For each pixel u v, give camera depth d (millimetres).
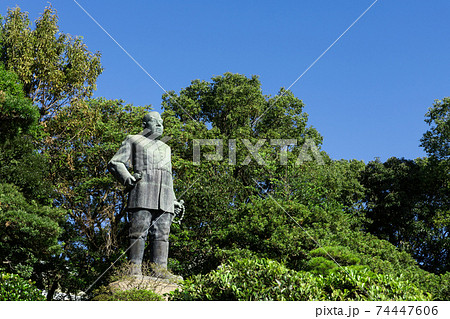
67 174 24688
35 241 15039
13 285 10383
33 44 23703
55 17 24453
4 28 24141
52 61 23906
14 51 23328
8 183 17062
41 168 18641
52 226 14945
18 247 15914
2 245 15758
